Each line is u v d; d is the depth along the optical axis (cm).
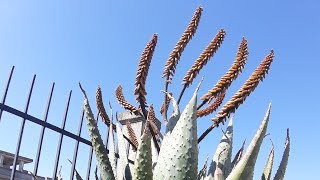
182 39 97
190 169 76
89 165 196
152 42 92
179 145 77
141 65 91
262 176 92
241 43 89
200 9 98
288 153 95
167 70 99
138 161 79
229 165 94
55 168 178
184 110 79
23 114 167
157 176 77
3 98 161
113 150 100
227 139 96
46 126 176
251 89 83
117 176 100
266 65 83
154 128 104
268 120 76
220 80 88
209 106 98
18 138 165
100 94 106
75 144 189
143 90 92
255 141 75
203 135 87
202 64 93
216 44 93
